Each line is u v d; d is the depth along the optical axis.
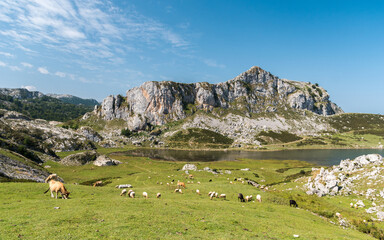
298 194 56.72
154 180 71.50
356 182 57.09
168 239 17.58
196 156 192.25
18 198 28.98
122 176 93.44
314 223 32.38
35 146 134.12
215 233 20.81
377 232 32.09
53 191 30.83
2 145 100.50
